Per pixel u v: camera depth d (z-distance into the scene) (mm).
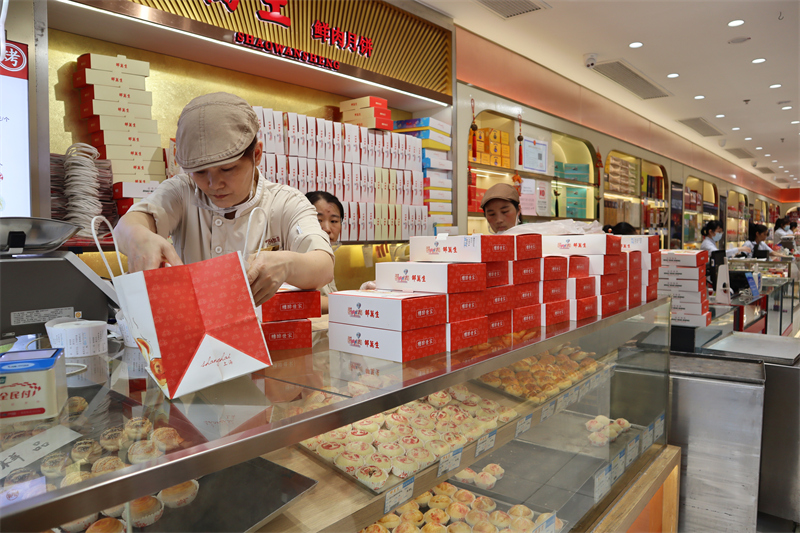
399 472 896
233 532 678
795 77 5633
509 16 4020
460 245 1271
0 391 724
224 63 2877
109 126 2285
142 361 1085
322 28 3135
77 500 485
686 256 2535
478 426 1077
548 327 1400
